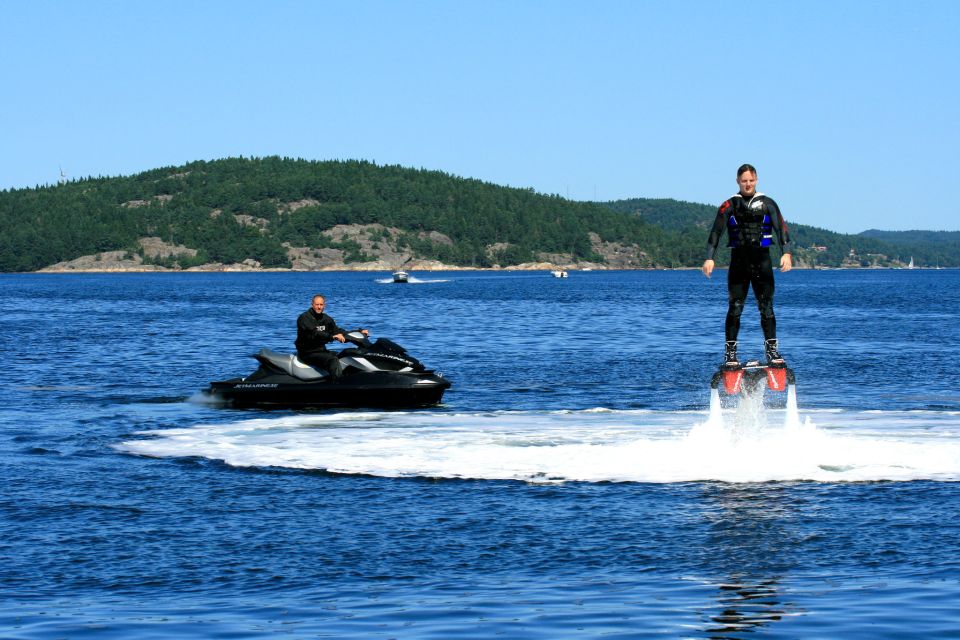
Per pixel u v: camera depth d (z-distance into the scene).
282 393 36.88
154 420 33.97
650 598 15.38
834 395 39.91
